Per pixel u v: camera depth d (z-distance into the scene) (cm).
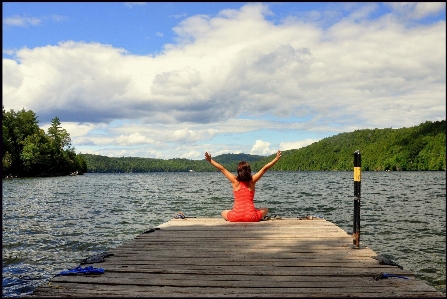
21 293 666
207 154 870
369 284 412
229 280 430
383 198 2442
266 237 683
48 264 856
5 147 7538
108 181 6362
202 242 645
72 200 2469
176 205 2072
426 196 2600
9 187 4212
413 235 1158
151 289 401
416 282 417
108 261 517
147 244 632
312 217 930
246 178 880
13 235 1185
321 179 6806
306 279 432
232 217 878
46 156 8200
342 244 618
